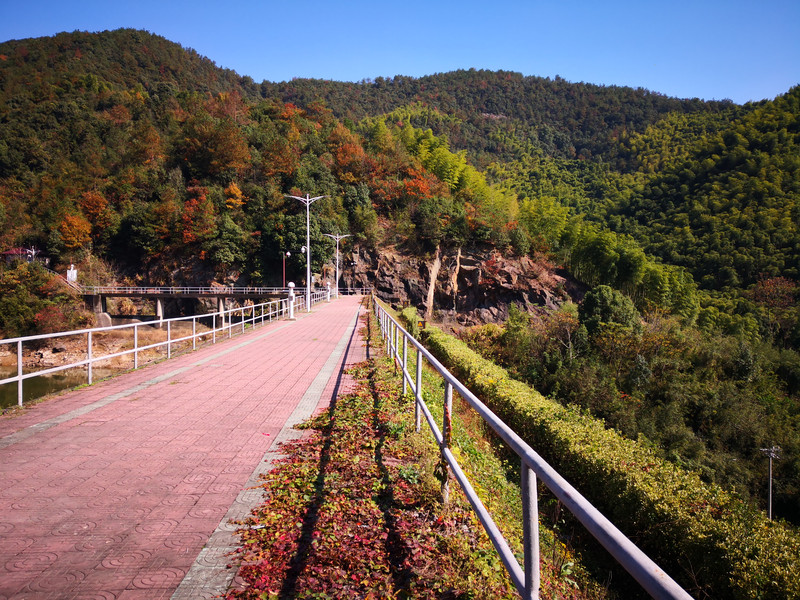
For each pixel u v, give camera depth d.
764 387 39.94
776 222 117.06
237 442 5.82
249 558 3.24
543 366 35.56
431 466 4.63
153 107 141.88
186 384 9.48
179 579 2.99
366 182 106.00
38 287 63.19
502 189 151.00
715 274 107.12
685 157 175.00
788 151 144.25
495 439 9.77
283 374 10.68
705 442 29.28
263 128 118.06
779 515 25.92
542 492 7.38
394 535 3.56
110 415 7.06
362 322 27.34
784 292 90.88
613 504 6.40
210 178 99.75
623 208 164.50
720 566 4.68
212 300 77.88
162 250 87.38
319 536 3.48
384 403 7.43
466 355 15.62
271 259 84.19
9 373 45.06
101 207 89.88
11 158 112.62
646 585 1.11
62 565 3.14
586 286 94.06
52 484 4.51
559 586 4.14
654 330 45.41
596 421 9.04
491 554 3.38
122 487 4.45
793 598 4.01
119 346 52.06
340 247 90.69
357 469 4.80
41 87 147.88
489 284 90.44
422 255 92.44
